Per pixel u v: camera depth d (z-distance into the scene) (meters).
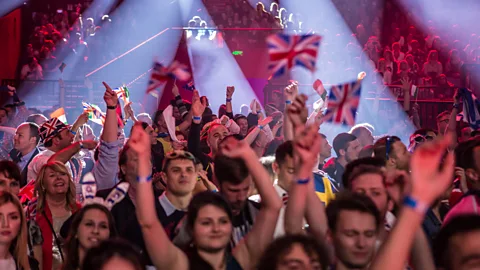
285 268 4.59
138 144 5.21
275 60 5.75
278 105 20.09
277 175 7.06
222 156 6.46
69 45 29.08
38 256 7.61
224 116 12.74
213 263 5.46
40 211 7.90
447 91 22.62
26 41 31.78
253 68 26.98
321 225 5.77
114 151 8.66
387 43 32.56
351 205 5.18
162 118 13.79
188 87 14.61
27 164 10.45
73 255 6.27
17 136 10.46
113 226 6.30
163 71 7.27
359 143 10.50
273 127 14.13
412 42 30.61
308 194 5.79
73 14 31.39
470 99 13.41
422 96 22.45
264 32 27.16
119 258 4.42
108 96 8.63
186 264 5.43
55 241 7.81
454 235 4.56
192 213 5.45
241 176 6.37
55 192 7.94
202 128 13.02
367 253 5.15
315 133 5.15
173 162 7.05
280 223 6.66
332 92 5.73
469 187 7.31
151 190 5.25
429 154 4.00
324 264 4.69
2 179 7.71
